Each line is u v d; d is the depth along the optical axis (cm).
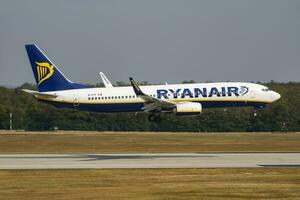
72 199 7981
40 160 13525
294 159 13525
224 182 9562
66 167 11869
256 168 11550
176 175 10469
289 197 8094
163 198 7988
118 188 8931
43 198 8088
